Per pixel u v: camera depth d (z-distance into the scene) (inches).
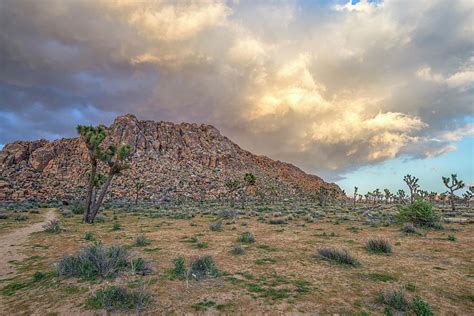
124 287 323.9
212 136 7854.3
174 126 7495.1
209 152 6865.2
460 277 387.9
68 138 6018.7
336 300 300.0
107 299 276.2
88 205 1178.0
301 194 6023.6
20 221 1176.8
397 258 500.4
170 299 296.0
